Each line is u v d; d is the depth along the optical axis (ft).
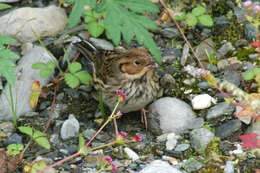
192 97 35.14
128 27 27.50
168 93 35.81
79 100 36.32
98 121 34.37
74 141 32.50
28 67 37.01
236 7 42.01
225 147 30.60
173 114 32.73
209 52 38.68
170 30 40.96
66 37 40.78
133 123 34.27
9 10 43.98
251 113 28.12
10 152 30.32
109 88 33.42
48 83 37.19
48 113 35.14
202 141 30.83
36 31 40.68
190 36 40.52
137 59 32.17
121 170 29.48
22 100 35.14
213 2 42.70
